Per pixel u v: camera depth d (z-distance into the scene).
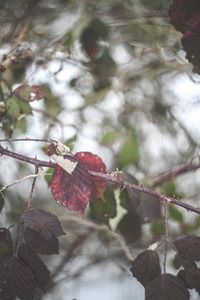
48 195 2.34
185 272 1.64
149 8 2.11
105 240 2.34
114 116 2.36
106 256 2.32
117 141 2.08
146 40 2.15
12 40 2.07
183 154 2.42
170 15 1.78
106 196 1.80
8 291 1.63
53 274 2.21
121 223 1.98
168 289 1.62
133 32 2.16
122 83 2.26
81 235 2.26
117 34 2.16
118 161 2.02
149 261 1.63
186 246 1.63
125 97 2.38
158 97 2.41
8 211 2.23
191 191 2.36
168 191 2.08
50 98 2.14
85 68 2.11
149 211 1.89
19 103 1.87
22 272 1.62
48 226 1.60
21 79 2.06
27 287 1.63
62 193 1.62
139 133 2.42
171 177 2.13
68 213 2.31
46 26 2.14
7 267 1.62
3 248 1.63
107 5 2.13
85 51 2.09
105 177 1.64
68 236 2.28
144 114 2.42
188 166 2.13
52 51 2.06
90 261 2.37
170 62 2.18
